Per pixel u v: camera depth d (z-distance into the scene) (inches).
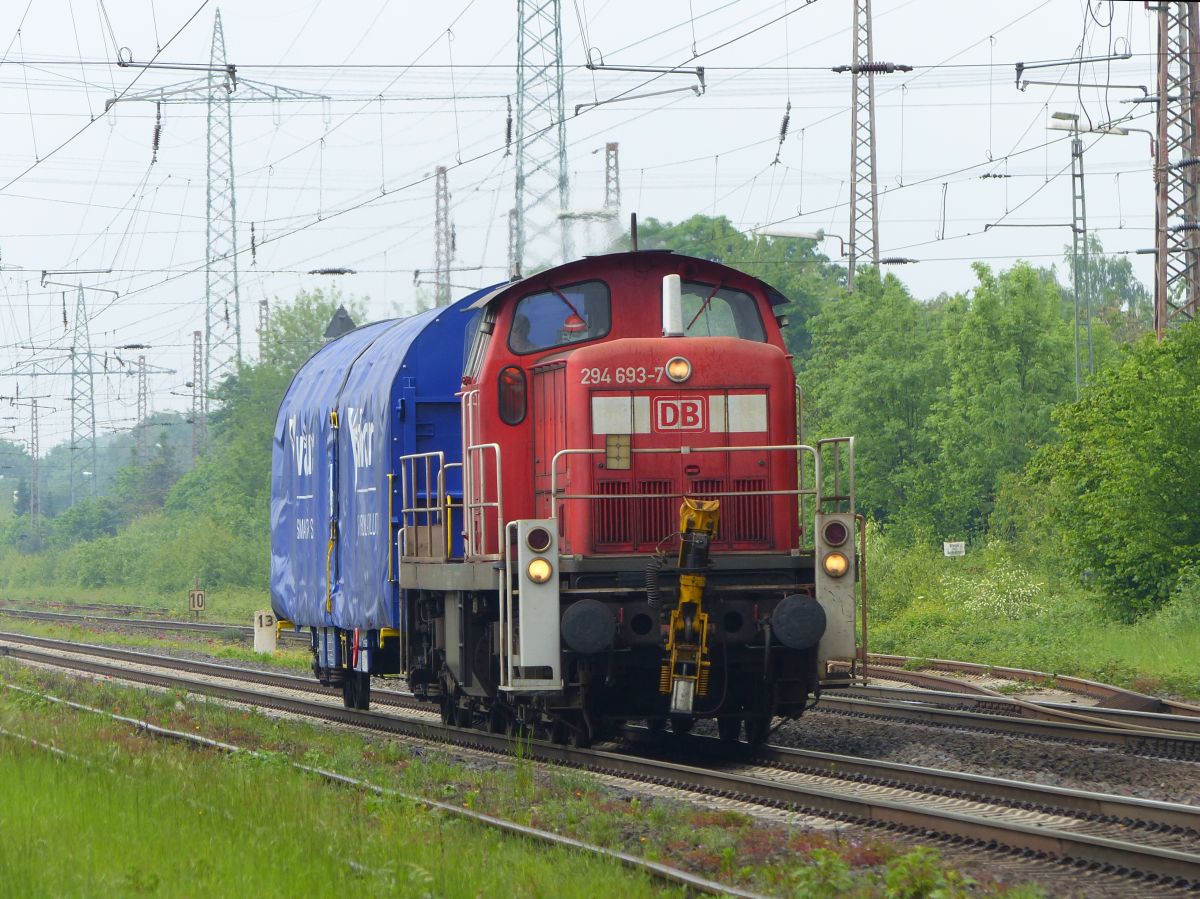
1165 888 1243.8
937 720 2516.0
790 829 1489.9
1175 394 3954.2
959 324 6786.4
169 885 1230.9
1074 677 3309.5
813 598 1987.0
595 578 1968.5
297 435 3206.2
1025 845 1400.1
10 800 1649.9
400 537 2518.5
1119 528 4028.1
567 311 2180.1
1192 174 4249.5
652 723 2432.3
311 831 1413.6
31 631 6732.3
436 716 2955.2
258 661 4667.8
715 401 2054.6
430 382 2564.0
